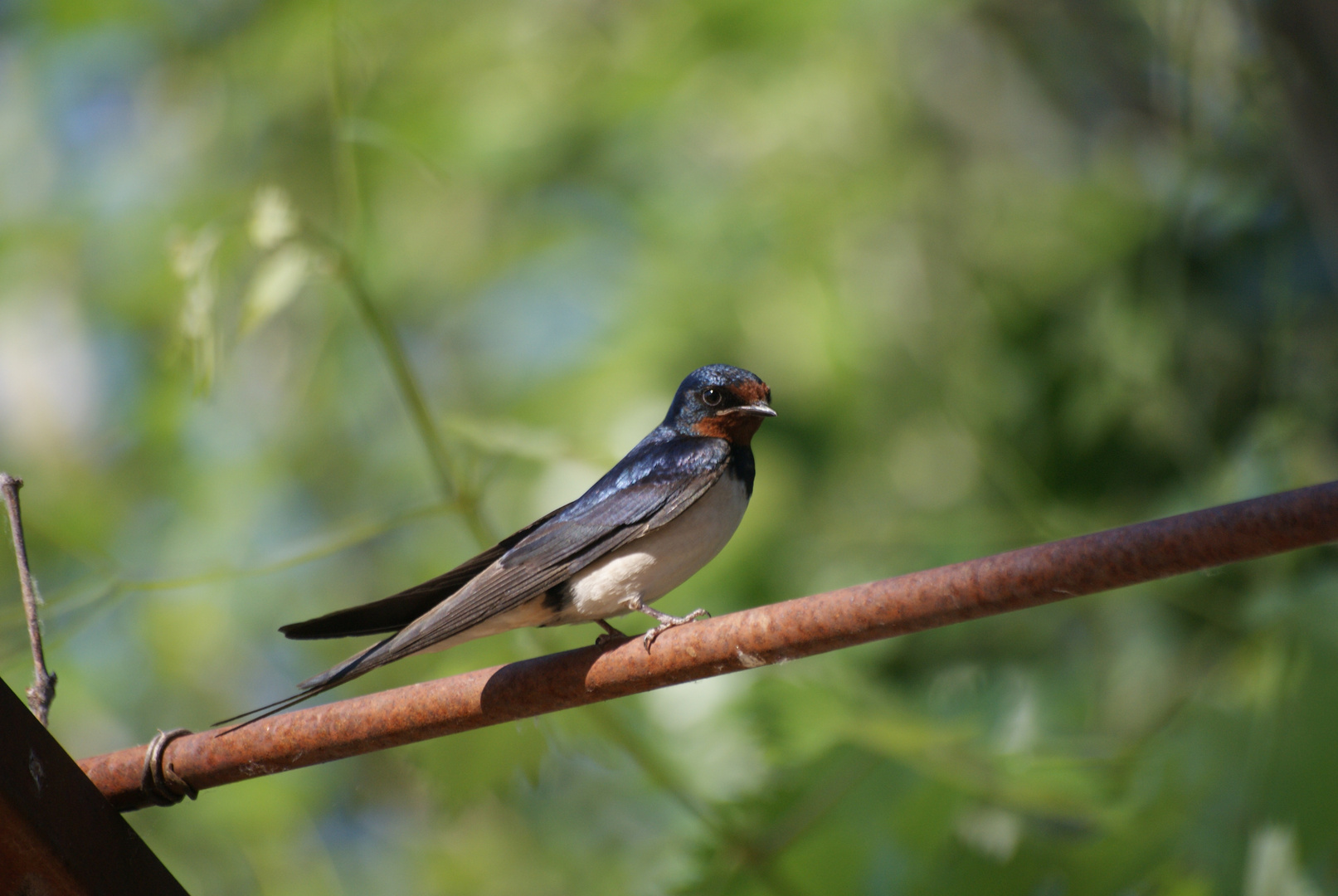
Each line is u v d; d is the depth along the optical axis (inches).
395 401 585.3
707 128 587.8
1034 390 472.1
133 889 184.4
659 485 283.6
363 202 553.9
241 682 550.0
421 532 531.2
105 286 613.0
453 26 595.5
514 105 586.9
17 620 279.4
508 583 260.2
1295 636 292.0
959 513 476.1
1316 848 268.8
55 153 636.1
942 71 599.5
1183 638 421.4
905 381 518.6
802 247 553.9
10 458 593.9
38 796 169.5
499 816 525.0
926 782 309.7
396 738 200.7
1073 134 584.7
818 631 182.4
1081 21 555.8
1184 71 430.0
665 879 345.4
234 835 490.3
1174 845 289.1
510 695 196.4
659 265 557.9
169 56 629.6
